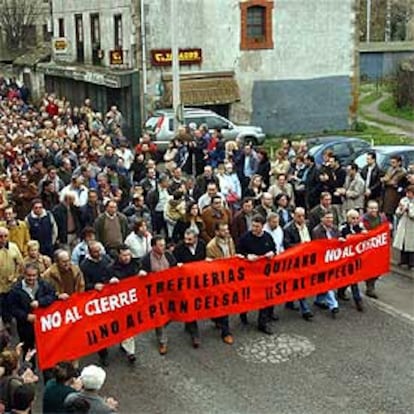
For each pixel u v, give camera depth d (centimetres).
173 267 1125
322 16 3372
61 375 803
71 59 4044
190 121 2800
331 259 1252
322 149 2184
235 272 1170
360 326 1217
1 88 4491
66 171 1753
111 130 2822
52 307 1020
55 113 3294
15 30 5397
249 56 3309
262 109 3366
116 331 1079
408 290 1377
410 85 4072
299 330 1209
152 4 3178
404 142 3091
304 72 3388
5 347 939
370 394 994
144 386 1031
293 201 1627
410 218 1423
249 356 1119
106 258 1107
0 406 754
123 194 1709
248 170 1850
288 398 988
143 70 3209
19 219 1464
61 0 4103
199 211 1355
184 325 1238
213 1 3228
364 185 1603
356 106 3497
